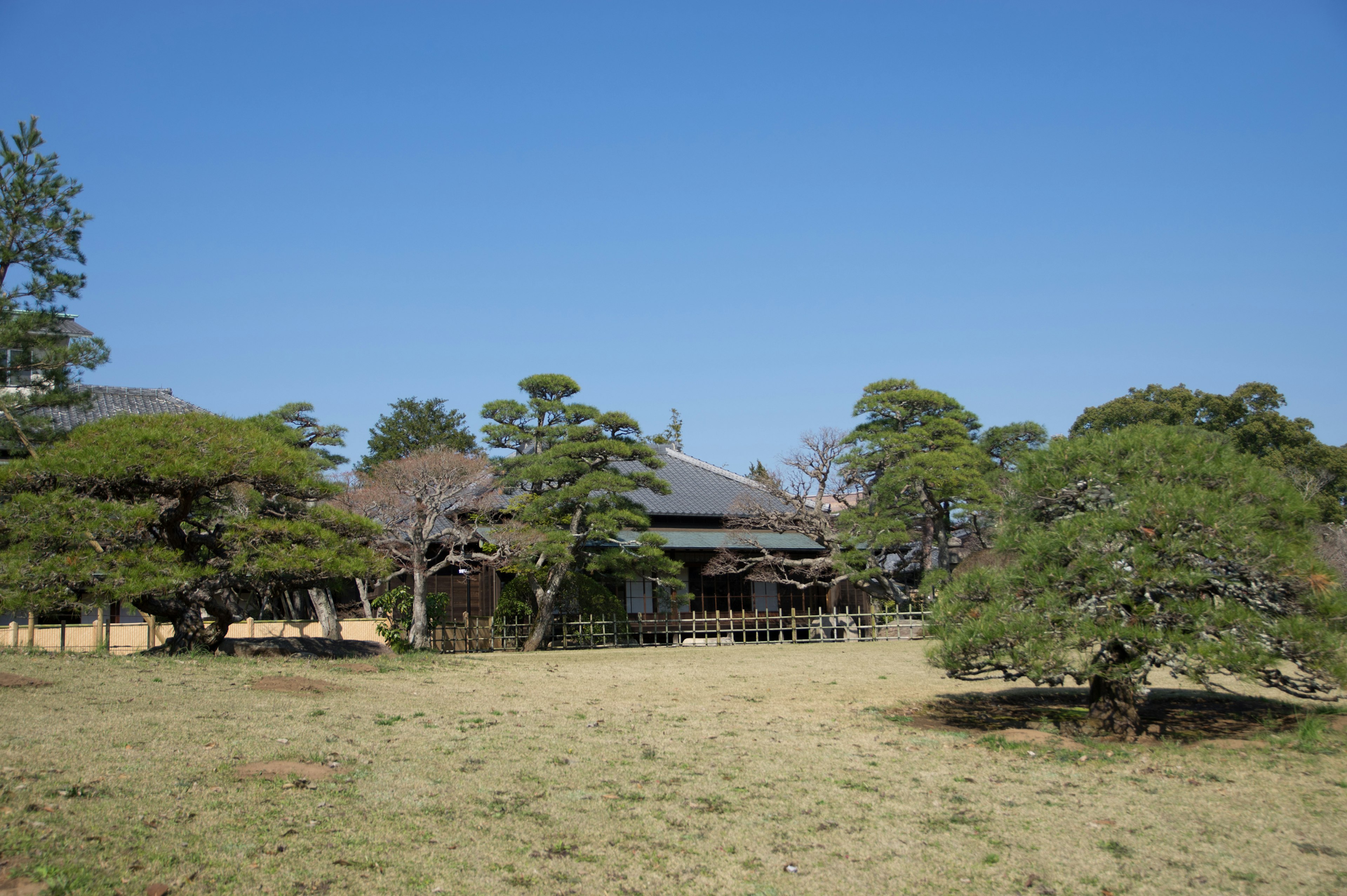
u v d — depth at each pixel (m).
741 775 8.14
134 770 6.89
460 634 23.50
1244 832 6.84
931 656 10.13
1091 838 6.68
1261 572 9.26
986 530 29.75
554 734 9.60
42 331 19.19
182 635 14.53
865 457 27.78
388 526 21.44
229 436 14.36
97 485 13.77
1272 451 39.28
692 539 28.69
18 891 4.61
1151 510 9.33
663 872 5.80
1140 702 11.60
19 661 11.88
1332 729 10.34
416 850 5.84
